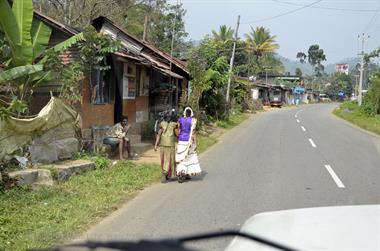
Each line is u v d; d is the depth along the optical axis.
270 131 25.33
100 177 10.20
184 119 10.54
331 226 2.25
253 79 63.75
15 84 11.54
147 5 39.19
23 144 9.94
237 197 8.78
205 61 28.39
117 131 13.18
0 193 7.88
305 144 18.78
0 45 11.13
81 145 12.16
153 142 17.45
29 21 11.12
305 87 99.06
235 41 35.38
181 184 10.16
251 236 2.23
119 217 7.31
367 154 15.98
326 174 11.53
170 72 19.78
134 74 17.33
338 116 45.56
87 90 13.29
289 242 2.09
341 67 127.31
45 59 11.59
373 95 40.53
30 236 6.00
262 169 12.29
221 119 29.73
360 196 9.01
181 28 42.31
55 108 10.78
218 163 13.41
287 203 8.30
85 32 12.38
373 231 2.13
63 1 31.84
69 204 7.79
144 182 10.09
